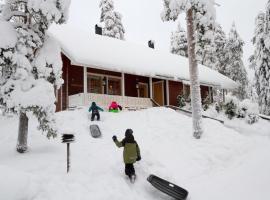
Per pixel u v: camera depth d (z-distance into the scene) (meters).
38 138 13.08
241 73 40.84
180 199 9.30
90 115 17.41
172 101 27.84
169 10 17.05
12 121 15.62
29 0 11.53
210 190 10.05
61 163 10.32
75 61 19.38
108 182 9.44
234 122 21.66
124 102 22.89
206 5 16.20
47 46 12.01
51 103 11.12
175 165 11.97
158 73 24.20
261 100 30.78
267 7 29.89
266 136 18.45
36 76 11.62
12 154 11.20
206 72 31.47
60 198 8.05
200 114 15.44
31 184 7.87
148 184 10.06
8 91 11.16
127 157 9.97
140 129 15.98
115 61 22.03
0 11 12.14
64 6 11.96
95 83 23.95
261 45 30.58
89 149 12.17
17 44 11.30
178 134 15.53
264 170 11.35
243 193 9.56
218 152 13.50
